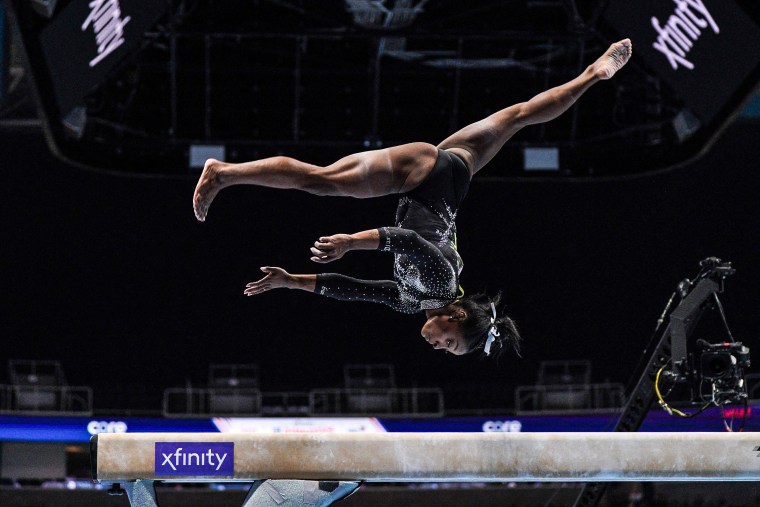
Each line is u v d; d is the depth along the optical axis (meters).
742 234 30.44
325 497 7.22
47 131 21.12
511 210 31.80
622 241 31.28
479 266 31.62
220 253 31.30
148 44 21.50
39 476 28.58
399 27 20.77
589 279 31.38
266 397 30.97
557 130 24.86
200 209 7.15
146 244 30.95
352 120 24.72
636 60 22.33
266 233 31.47
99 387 30.23
